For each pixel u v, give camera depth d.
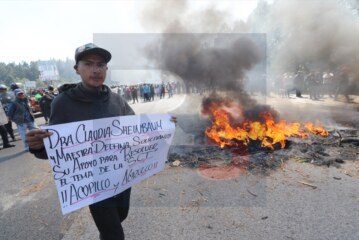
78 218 2.90
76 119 1.71
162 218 2.72
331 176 3.51
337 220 2.52
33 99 14.30
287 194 3.08
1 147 7.18
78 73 1.74
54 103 1.68
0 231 2.73
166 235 2.43
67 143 1.67
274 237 2.32
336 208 2.73
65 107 1.68
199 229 2.49
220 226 2.53
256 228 2.46
